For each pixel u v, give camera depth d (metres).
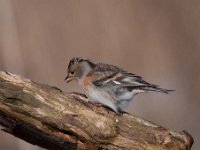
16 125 8.72
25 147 15.23
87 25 19.31
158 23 19.77
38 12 19.28
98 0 19.56
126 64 18.92
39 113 8.56
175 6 20.06
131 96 10.18
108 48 19.09
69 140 8.75
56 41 19.05
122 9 19.59
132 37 19.27
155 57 19.19
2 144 15.34
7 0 18.47
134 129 8.88
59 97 8.68
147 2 19.89
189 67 19.14
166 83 18.70
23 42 18.72
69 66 10.62
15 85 8.52
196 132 16.95
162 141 8.88
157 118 17.16
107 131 8.71
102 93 10.20
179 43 19.56
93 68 10.41
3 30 18.27
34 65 18.33
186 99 18.09
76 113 8.68
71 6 19.44
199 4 20.27
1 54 18.09
